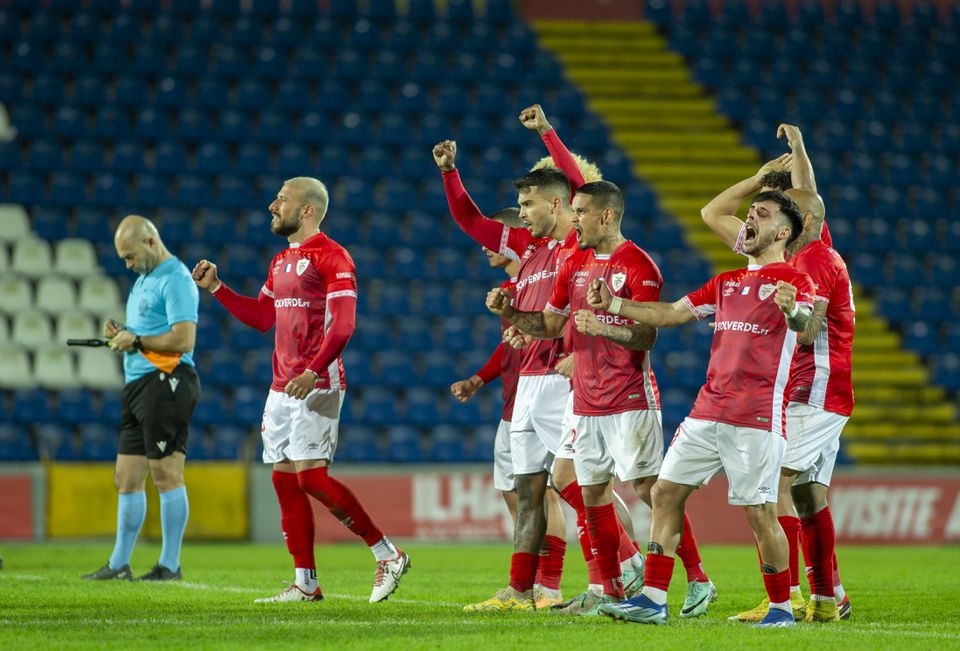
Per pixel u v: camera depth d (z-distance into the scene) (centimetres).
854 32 9125
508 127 7925
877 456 6612
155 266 3225
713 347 2186
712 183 7994
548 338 2403
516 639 1873
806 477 2406
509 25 8725
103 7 7906
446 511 5481
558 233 2539
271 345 6556
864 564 4394
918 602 2817
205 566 3959
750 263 2200
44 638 1883
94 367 6225
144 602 2558
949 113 8775
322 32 8188
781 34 9056
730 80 8706
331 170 7419
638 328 2189
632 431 2219
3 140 7062
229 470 5291
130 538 3241
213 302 6619
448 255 7138
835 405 2412
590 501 2273
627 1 9038
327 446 2588
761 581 3416
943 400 7081
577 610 2384
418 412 6406
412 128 7819
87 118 7331
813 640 1906
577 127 8144
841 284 2439
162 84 7569
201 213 7019
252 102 7650
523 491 2467
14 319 6316
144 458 3247
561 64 8575
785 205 2153
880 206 8044
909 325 7438
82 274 6588
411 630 1994
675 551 2225
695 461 2153
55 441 5850
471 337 6831
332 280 2586
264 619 2208
